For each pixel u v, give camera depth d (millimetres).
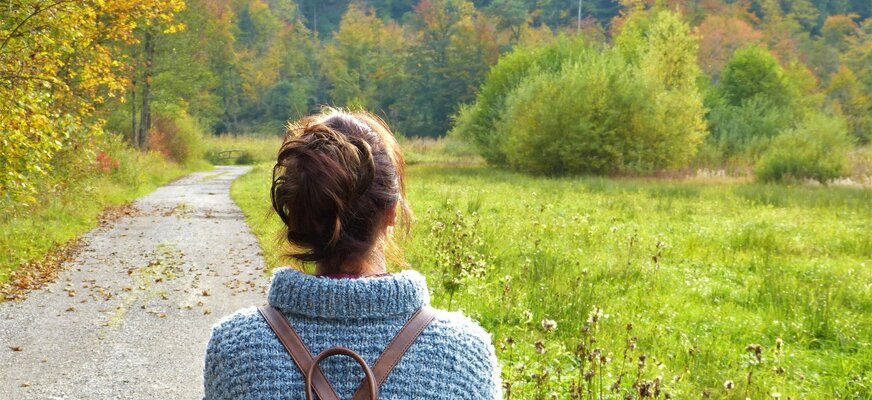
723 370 5852
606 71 35188
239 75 105250
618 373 5566
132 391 5754
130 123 41406
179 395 5695
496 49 96438
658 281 9359
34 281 9406
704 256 11547
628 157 34156
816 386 5820
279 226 13750
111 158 24672
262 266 10625
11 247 11102
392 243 1246
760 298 8766
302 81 111938
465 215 15016
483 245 10477
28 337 7078
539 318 7008
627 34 56938
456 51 97000
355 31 110312
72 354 6609
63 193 16672
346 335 1123
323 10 144625
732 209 19031
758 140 42406
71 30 10789
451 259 8477
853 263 11289
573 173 34281
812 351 6887
